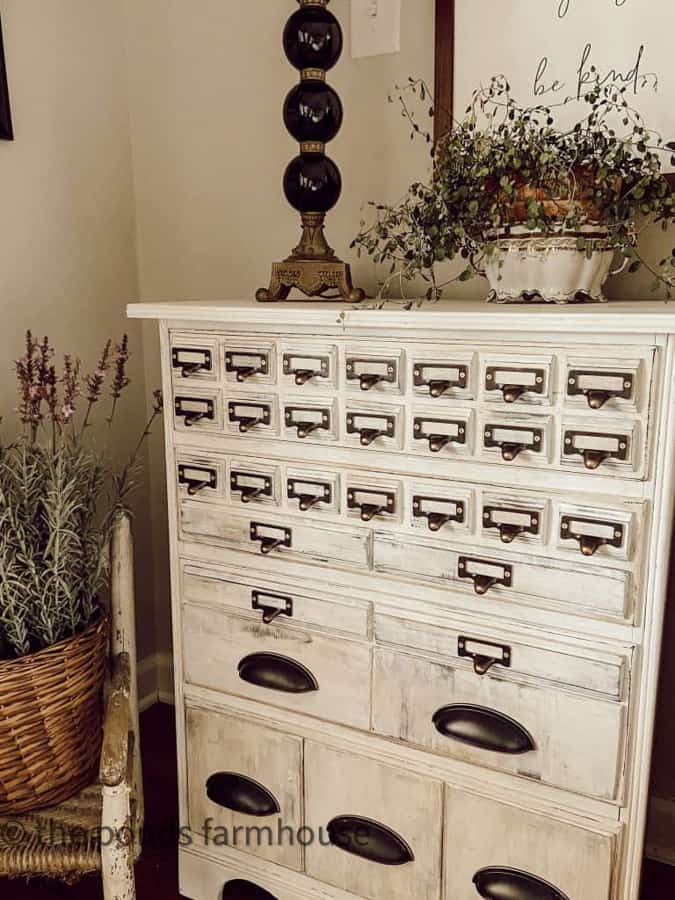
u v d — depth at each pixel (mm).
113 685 1341
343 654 1267
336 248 1696
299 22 1367
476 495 1112
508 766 1149
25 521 1367
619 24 1316
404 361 1134
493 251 1206
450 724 1172
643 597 1023
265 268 1803
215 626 1394
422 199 1406
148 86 1874
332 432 1211
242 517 1327
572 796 1112
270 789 1384
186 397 1342
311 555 1268
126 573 1460
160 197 1914
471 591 1140
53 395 1467
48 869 1246
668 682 1535
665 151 1313
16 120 1633
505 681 1133
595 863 1108
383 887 1292
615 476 1013
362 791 1286
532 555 1084
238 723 1397
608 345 989
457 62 1455
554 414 1038
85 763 1412
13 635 1325
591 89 1354
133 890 1234
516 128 1251
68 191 1771
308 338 1204
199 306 1300
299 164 1411
